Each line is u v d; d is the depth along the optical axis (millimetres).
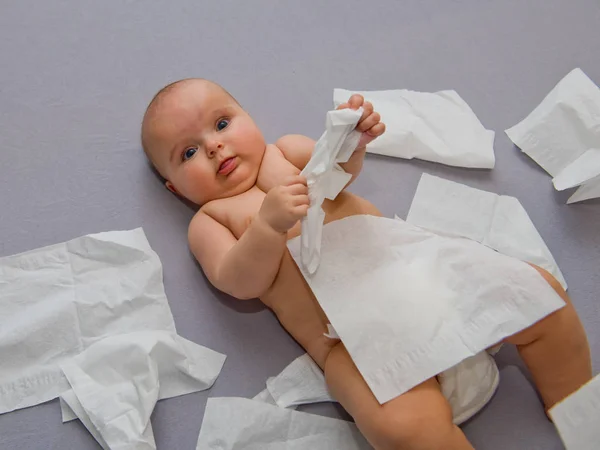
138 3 1224
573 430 786
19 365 971
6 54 1175
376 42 1210
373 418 809
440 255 873
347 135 843
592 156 1065
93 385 944
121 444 897
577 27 1217
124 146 1109
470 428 932
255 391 969
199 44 1193
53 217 1062
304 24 1218
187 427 944
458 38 1215
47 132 1117
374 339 833
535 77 1180
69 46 1185
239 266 881
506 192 1089
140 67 1172
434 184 1088
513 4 1239
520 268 849
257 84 1164
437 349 817
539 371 882
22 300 1004
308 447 920
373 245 891
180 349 973
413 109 1141
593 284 1014
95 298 1000
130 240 1031
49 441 933
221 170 952
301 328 935
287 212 818
